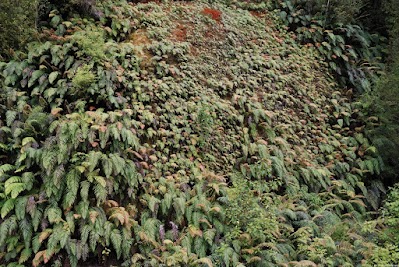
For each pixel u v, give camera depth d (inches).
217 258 356.5
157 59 502.6
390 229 406.0
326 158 539.5
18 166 361.4
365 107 577.9
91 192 366.9
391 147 531.8
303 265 348.8
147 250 361.1
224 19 620.7
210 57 553.9
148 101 461.1
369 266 350.6
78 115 387.9
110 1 542.3
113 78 443.2
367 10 727.1
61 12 509.0
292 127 543.5
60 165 351.6
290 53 627.8
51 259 337.7
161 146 436.8
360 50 678.5
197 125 471.8
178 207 387.5
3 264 333.4
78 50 454.6
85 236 339.0
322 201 468.8
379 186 529.3
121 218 350.9
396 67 575.5
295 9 682.2
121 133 392.5
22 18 441.7
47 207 345.7
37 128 387.2
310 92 596.1
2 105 396.5
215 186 410.9
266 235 380.5
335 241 401.1
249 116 515.8
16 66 434.9
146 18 554.6
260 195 423.8
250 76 561.3
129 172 382.9
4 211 332.5
